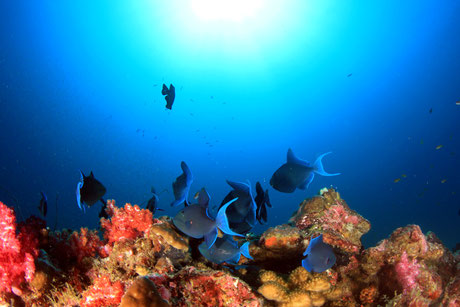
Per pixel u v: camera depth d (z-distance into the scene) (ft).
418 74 202.59
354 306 11.88
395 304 11.76
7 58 164.45
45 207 14.69
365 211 117.50
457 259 17.75
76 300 9.27
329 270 10.66
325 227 13.79
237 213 9.16
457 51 183.62
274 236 11.47
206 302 7.77
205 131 229.86
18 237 9.21
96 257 11.37
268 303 9.23
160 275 7.80
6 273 8.84
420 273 13.15
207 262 10.60
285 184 11.23
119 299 7.80
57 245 11.01
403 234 13.76
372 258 13.07
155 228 9.59
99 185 12.14
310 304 8.75
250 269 11.55
